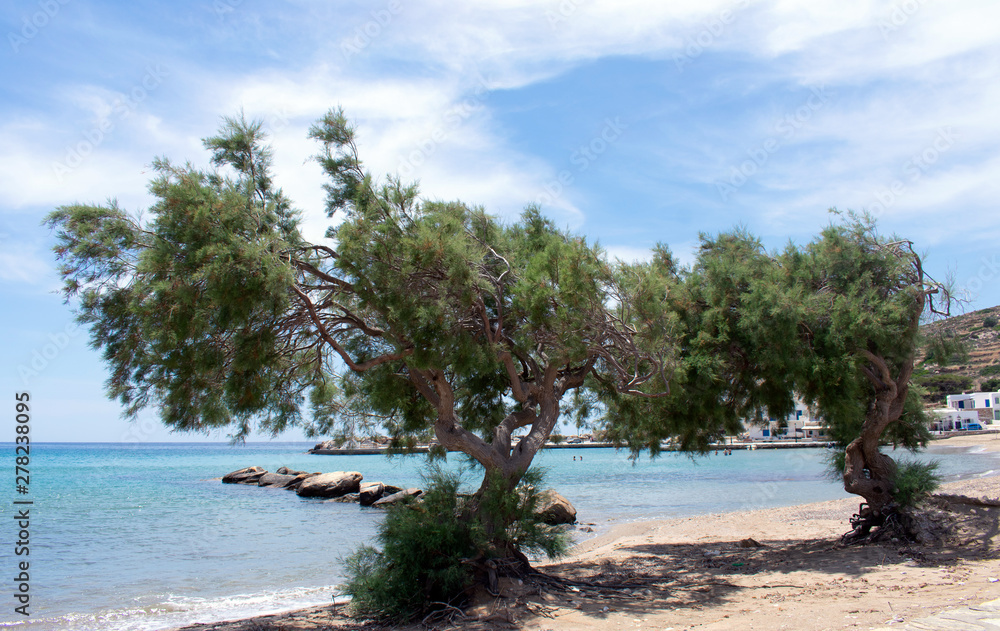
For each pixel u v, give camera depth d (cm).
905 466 1244
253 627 908
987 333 10225
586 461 7431
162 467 7150
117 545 1930
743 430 1355
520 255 1023
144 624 1091
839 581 929
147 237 715
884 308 1102
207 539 2039
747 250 1257
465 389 1138
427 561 866
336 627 873
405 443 1127
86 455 12075
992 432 7444
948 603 734
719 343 1184
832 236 1208
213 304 675
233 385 754
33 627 1081
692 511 2697
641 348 912
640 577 1078
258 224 733
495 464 931
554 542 896
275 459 8906
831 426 1312
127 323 720
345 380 1045
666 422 1241
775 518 2094
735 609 799
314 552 1805
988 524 1124
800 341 1111
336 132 900
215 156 836
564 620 758
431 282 816
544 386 1012
